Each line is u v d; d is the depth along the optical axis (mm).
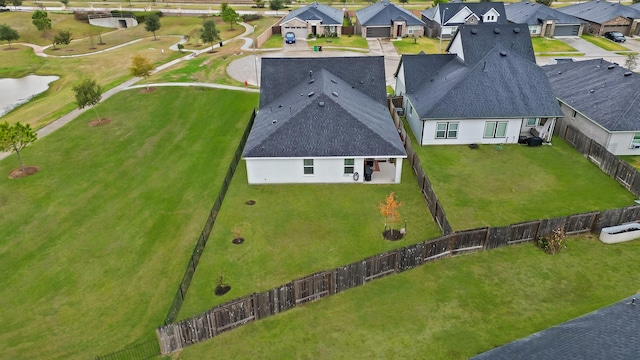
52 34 91562
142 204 30719
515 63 39719
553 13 81562
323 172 32094
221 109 47188
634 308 16125
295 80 41031
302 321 20219
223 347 19016
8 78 68000
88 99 44094
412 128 41438
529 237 24812
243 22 100188
